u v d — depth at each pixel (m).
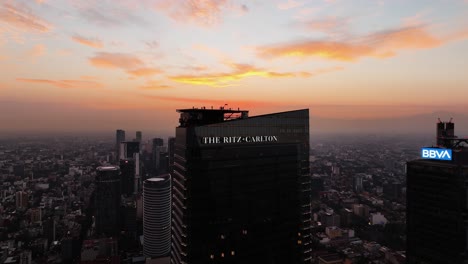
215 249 157.50
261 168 170.38
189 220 152.62
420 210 177.12
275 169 175.12
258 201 169.50
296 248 182.50
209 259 156.12
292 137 181.12
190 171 152.38
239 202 163.50
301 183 184.75
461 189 160.38
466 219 159.38
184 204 153.12
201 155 154.00
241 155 164.25
